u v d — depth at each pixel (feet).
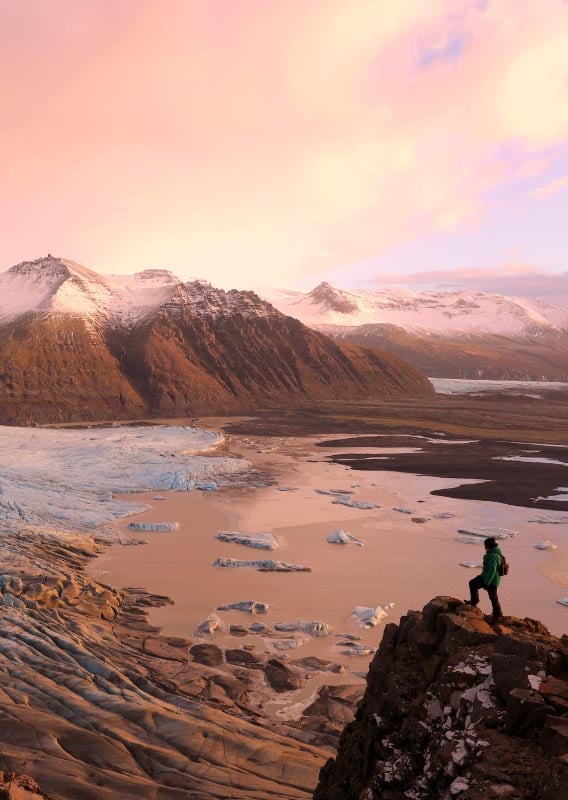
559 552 175.52
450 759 38.11
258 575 158.20
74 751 73.20
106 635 119.34
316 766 74.59
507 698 40.22
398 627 55.83
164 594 145.28
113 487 268.00
